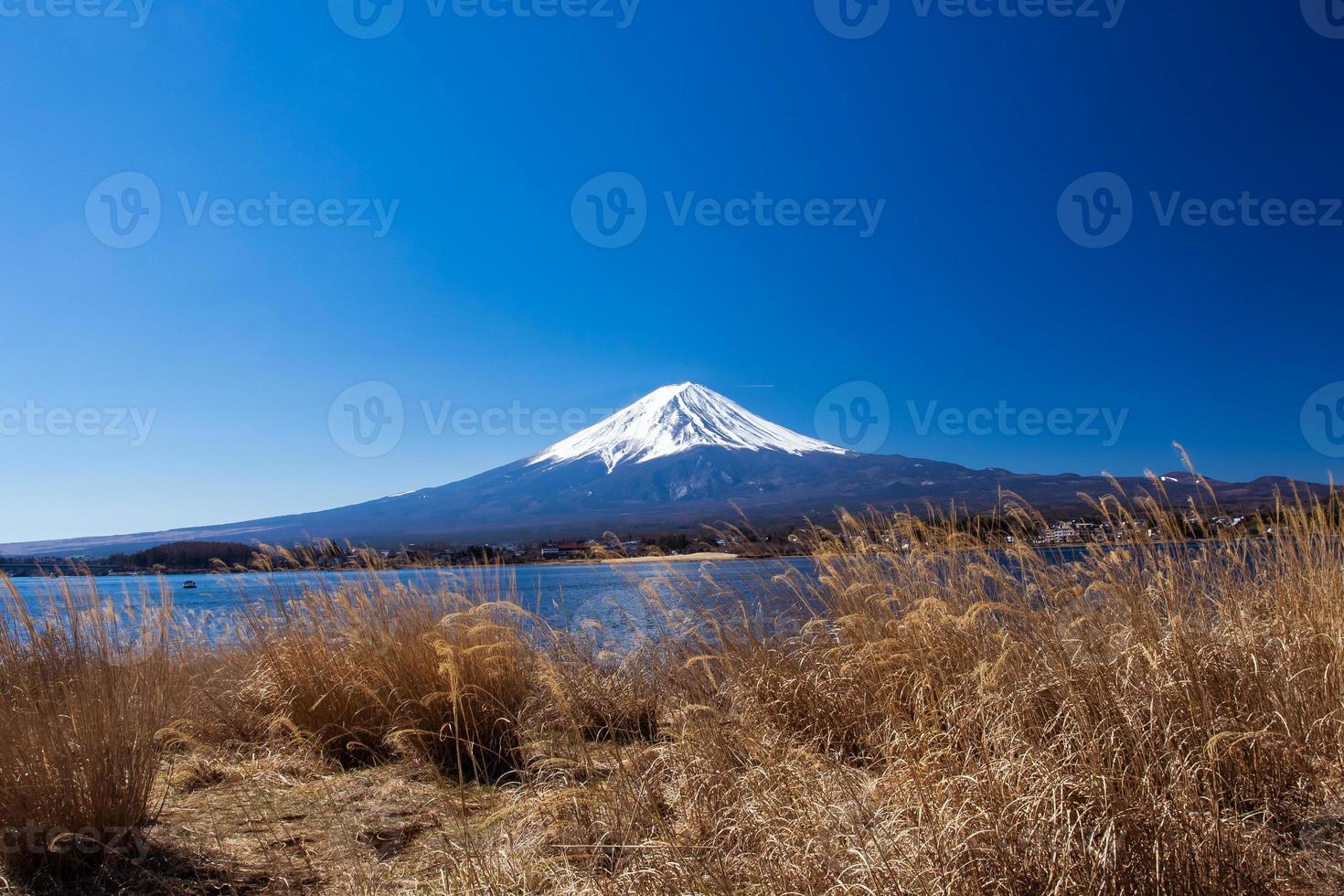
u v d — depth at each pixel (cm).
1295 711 395
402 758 587
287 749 605
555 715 578
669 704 609
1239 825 310
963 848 278
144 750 433
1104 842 264
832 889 286
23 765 376
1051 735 365
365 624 641
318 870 384
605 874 346
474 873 345
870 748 457
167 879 373
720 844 349
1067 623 492
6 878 366
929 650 472
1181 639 416
